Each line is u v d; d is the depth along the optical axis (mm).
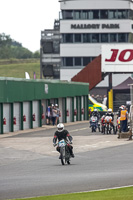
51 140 88500
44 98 129375
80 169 50906
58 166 54750
